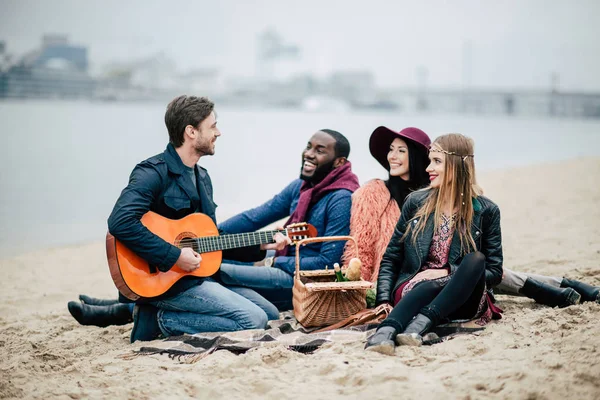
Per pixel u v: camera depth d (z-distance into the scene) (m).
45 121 61.00
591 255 6.17
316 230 4.82
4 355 4.29
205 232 4.55
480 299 4.05
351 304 4.32
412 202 4.41
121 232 4.17
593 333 3.65
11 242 10.48
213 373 3.62
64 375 3.76
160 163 4.44
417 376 3.33
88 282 7.36
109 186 18.25
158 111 98.25
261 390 3.38
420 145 4.92
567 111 149.62
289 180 18.70
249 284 4.81
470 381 3.21
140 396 3.34
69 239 10.76
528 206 10.45
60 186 18.09
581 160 18.70
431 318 3.82
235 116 105.69
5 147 32.06
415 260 4.29
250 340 4.07
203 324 4.36
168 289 4.33
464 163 4.23
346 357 3.64
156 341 4.26
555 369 3.27
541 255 6.44
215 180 18.70
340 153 5.10
